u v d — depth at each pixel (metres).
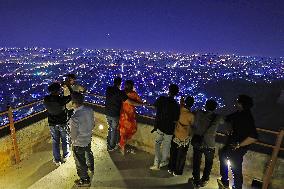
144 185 4.39
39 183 4.44
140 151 5.49
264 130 3.91
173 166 4.61
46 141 5.82
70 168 4.89
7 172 4.74
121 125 5.07
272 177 3.98
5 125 4.71
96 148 5.61
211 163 4.18
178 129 4.29
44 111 5.98
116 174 4.68
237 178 3.89
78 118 4.02
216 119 3.93
